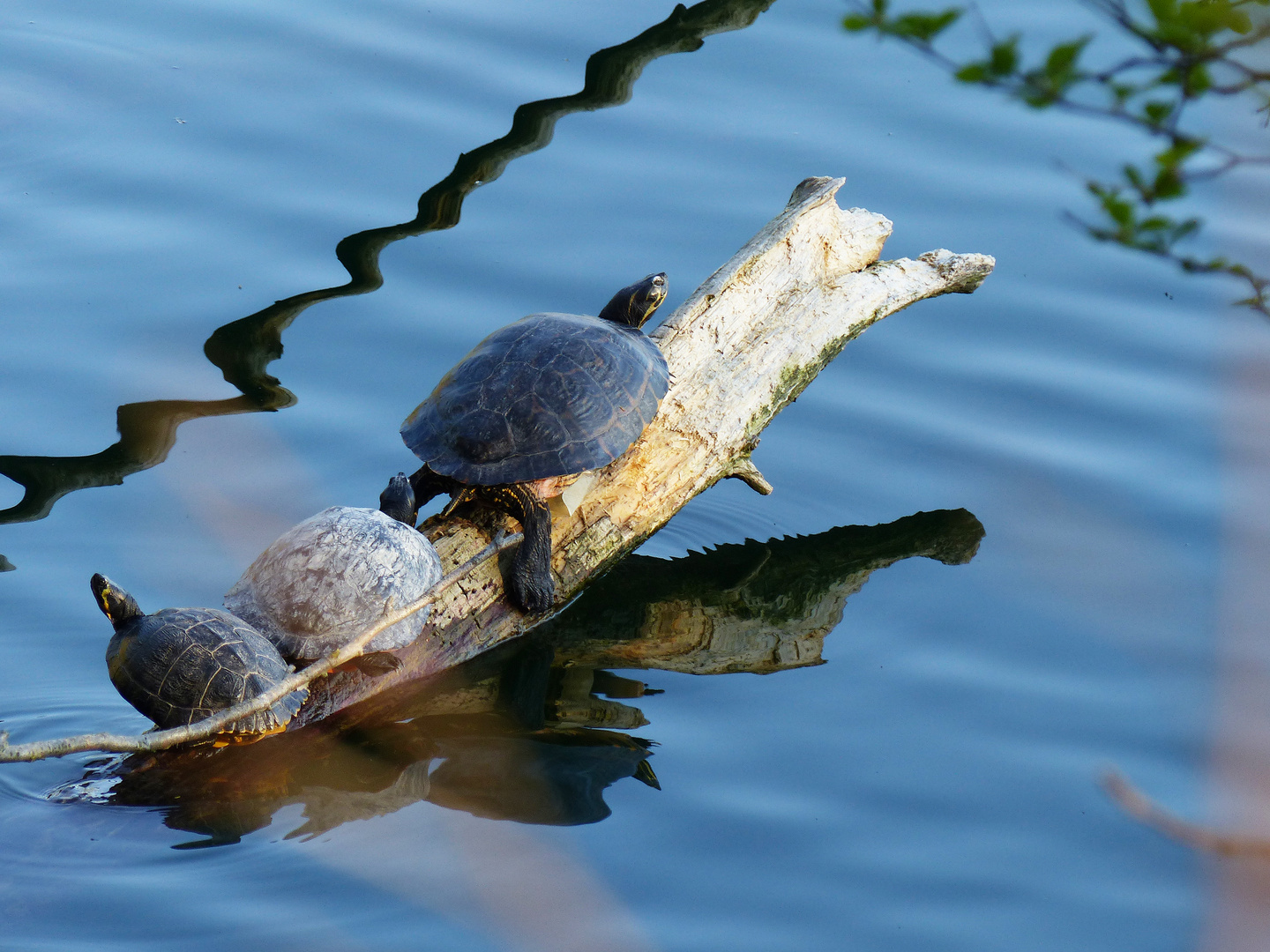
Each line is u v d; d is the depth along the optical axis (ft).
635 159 76.13
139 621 41.68
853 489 58.23
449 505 50.24
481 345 52.95
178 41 85.66
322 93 80.38
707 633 50.88
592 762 42.24
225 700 40.09
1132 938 33.76
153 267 66.44
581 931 34.09
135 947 33.58
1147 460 56.13
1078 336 64.95
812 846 37.47
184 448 55.98
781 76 83.82
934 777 40.52
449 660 48.19
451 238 69.72
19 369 59.36
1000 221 71.92
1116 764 40.70
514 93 80.59
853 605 51.47
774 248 60.34
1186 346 63.57
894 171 75.36
